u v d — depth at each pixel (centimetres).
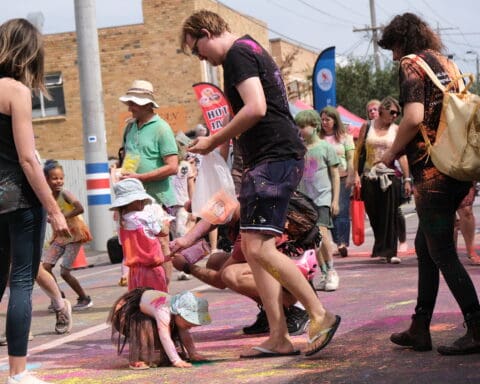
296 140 578
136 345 593
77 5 1878
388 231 1177
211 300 933
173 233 1155
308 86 4144
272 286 596
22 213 527
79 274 1480
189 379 546
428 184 550
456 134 534
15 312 527
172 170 862
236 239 677
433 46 581
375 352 583
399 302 806
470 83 560
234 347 655
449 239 553
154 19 3281
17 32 534
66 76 3403
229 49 573
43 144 3434
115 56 3322
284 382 517
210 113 1595
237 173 789
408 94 553
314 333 575
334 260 1287
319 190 965
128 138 884
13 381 529
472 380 485
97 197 1900
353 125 3025
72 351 704
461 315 690
